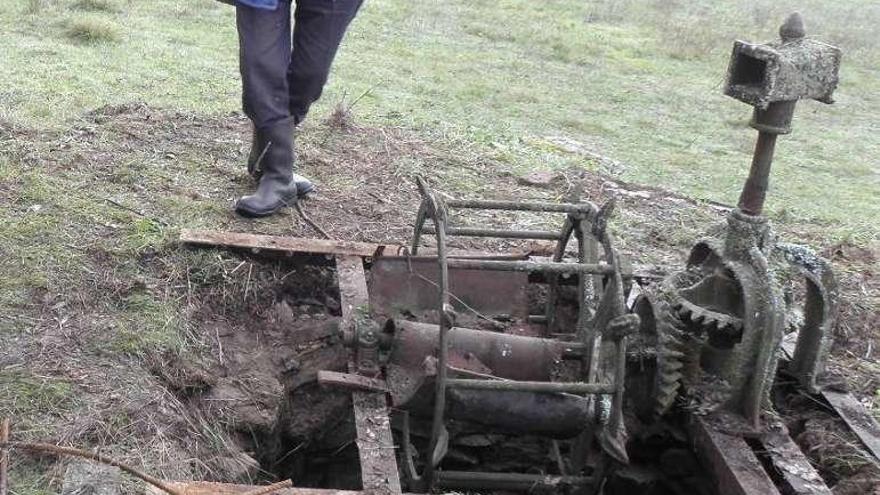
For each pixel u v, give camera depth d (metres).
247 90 4.88
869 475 3.74
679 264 5.44
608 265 3.76
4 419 3.19
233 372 4.04
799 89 3.50
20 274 4.10
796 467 3.64
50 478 3.01
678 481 4.19
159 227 4.68
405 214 5.51
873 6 18.56
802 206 7.45
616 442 3.58
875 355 4.70
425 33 12.72
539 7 15.51
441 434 3.64
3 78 7.27
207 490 3.00
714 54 13.38
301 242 4.69
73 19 9.96
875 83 13.06
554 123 9.26
